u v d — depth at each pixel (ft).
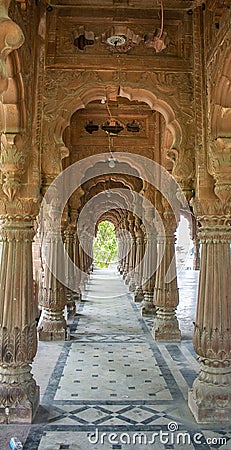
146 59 12.94
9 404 11.56
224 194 12.00
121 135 22.33
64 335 22.06
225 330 12.03
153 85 12.88
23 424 11.42
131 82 12.82
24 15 11.63
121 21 13.03
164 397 13.56
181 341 21.83
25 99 11.68
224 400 11.61
